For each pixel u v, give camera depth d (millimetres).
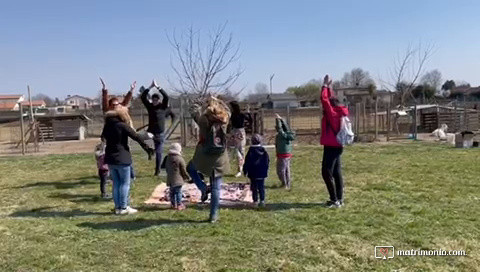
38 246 5340
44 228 6121
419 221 6215
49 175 11859
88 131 43688
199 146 6348
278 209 7094
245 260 4832
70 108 78250
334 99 7043
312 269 4609
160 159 10836
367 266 4688
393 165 12180
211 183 6320
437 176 10086
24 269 4660
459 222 6137
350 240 5414
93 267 4699
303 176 10477
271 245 5270
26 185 10172
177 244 5348
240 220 6410
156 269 4637
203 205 7496
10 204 8008
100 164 8383
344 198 7840
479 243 5273
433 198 7738
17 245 5379
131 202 7879
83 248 5254
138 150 17062
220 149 6270
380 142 22484
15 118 52719
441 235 5570
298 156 14773
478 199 7629
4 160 16125
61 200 8258
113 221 6508
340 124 6941
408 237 5504
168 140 23734
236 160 11562
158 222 6406
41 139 33688
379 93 60938
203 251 5098
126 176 6984
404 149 17141
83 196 8633
